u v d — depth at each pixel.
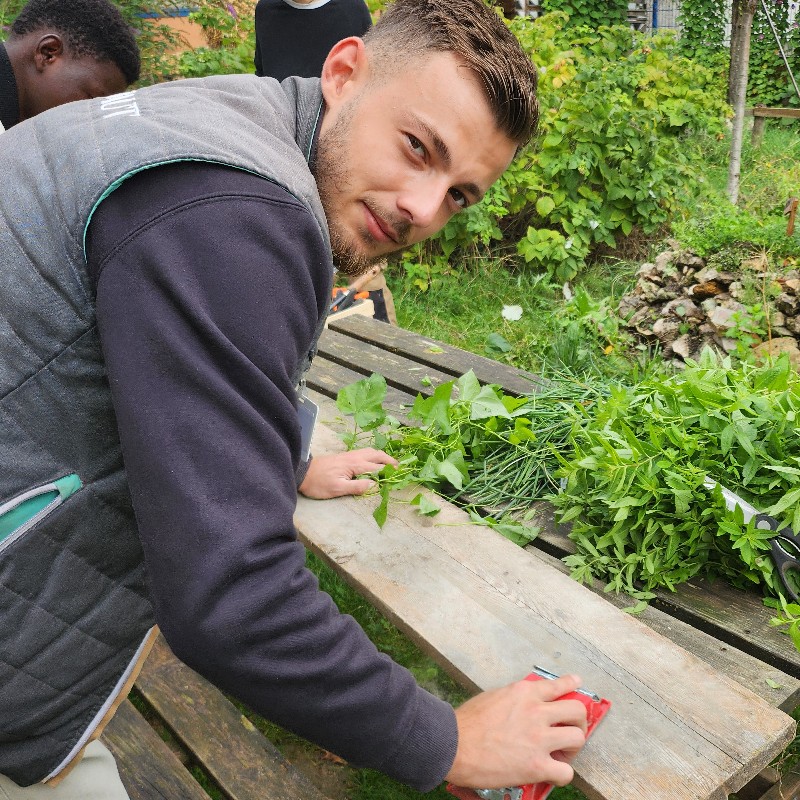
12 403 0.95
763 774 1.68
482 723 1.03
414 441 1.88
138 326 0.83
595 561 1.59
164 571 0.83
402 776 0.97
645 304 4.32
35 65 2.22
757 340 3.66
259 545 0.83
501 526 1.67
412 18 1.02
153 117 0.93
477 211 5.15
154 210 0.85
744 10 5.69
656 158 5.42
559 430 1.96
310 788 1.78
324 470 1.74
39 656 1.05
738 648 1.42
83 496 1.00
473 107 0.98
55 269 0.91
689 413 1.70
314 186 0.95
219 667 0.84
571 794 1.95
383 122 1.01
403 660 2.44
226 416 0.84
